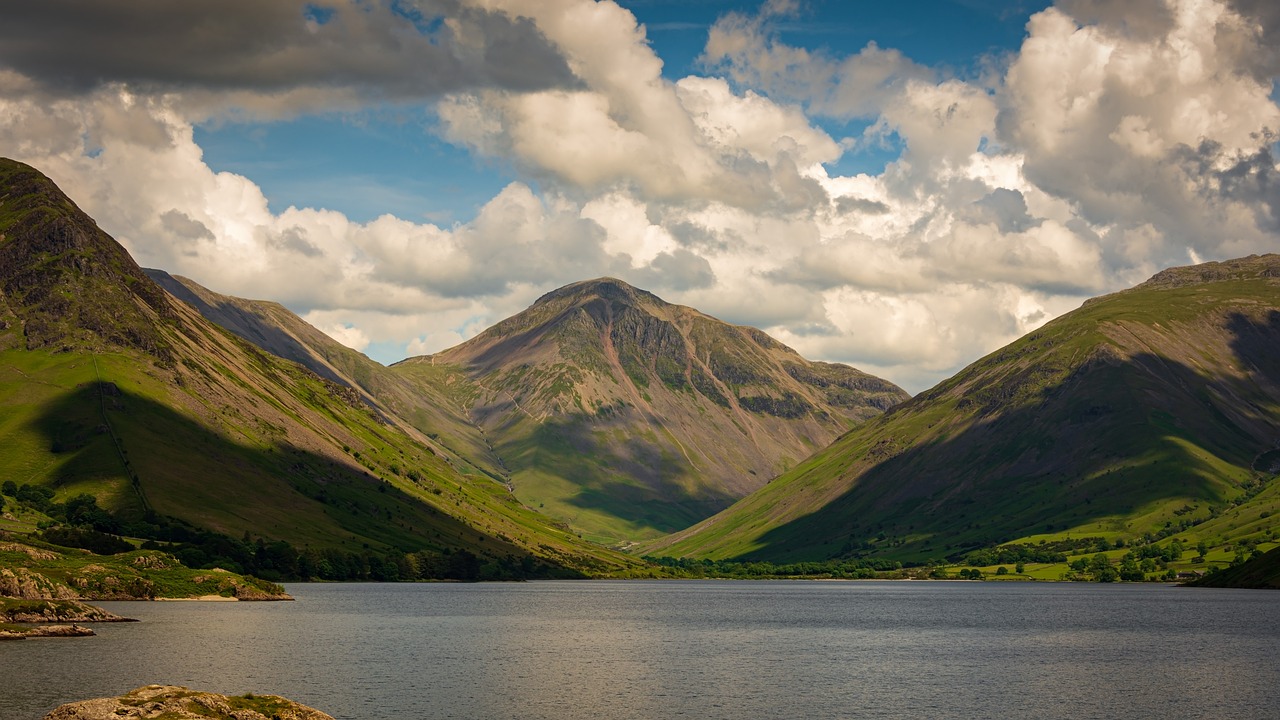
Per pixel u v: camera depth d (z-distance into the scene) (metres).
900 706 115.31
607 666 148.62
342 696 116.06
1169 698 121.69
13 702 103.00
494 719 104.56
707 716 108.38
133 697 75.94
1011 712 112.12
